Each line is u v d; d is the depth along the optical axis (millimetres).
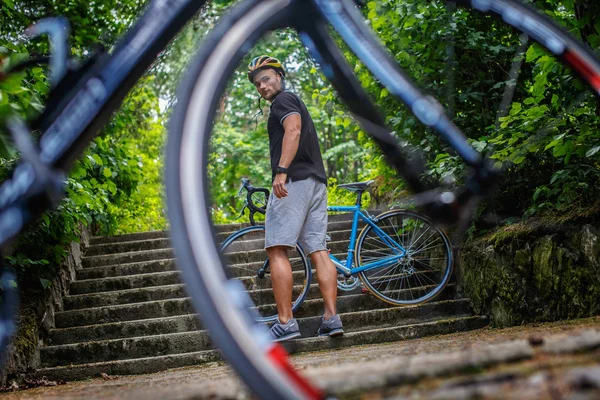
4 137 1614
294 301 5488
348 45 1473
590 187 3947
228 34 1331
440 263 5469
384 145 1525
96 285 6098
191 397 1507
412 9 4723
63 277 5934
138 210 10086
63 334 5164
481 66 5125
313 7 1442
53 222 5105
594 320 2953
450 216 1431
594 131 3453
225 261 1164
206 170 1215
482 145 3799
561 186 4336
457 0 1582
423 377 1322
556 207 4172
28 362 4551
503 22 1583
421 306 5094
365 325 5012
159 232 7594
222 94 1296
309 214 4293
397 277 5445
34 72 3480
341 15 1463
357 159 10844
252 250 6316
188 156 1199
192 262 1109
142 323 5168
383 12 4828
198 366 4496
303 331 4980
